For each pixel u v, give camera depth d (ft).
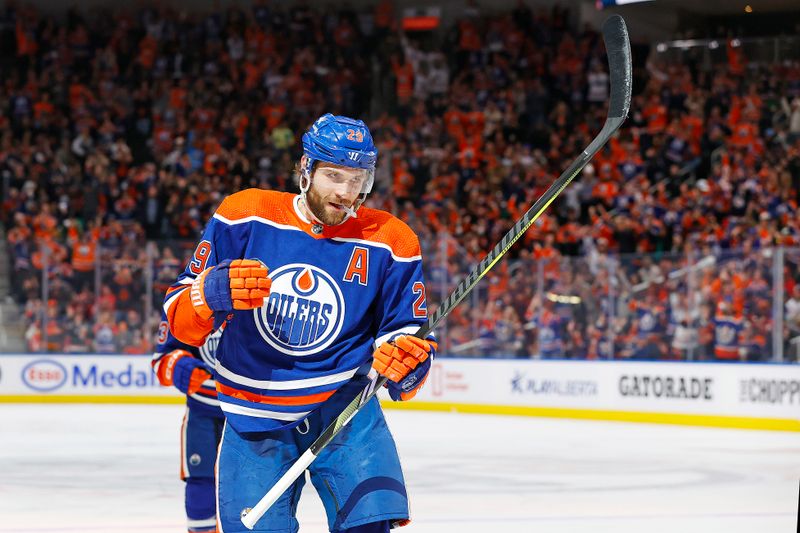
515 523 22.82
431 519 23.25
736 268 44.91
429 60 73.56
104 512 24.20
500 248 10.42
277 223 10.80
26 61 73.97
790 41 64.18
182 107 72.79
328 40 75.82
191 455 15.65
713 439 39.91
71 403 55.06
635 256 47.62
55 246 54.65
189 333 10.49
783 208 57.31
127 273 54.60
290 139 71.20
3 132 70.79
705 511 24.62
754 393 43.65
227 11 77.66
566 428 44.04
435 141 69.87
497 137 68.23
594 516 23.80
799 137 60.59
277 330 10.63
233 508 10.72
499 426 44.78
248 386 10.70
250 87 74.02
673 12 70.54
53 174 68.33
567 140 67.00
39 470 31.14
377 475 10.66
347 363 10.80
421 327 10.62
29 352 55.06
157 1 78.59
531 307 50.24
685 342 46.09
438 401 52.95
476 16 74.54
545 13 74.43
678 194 62.28
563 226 60.29
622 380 47.47
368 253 10.84
